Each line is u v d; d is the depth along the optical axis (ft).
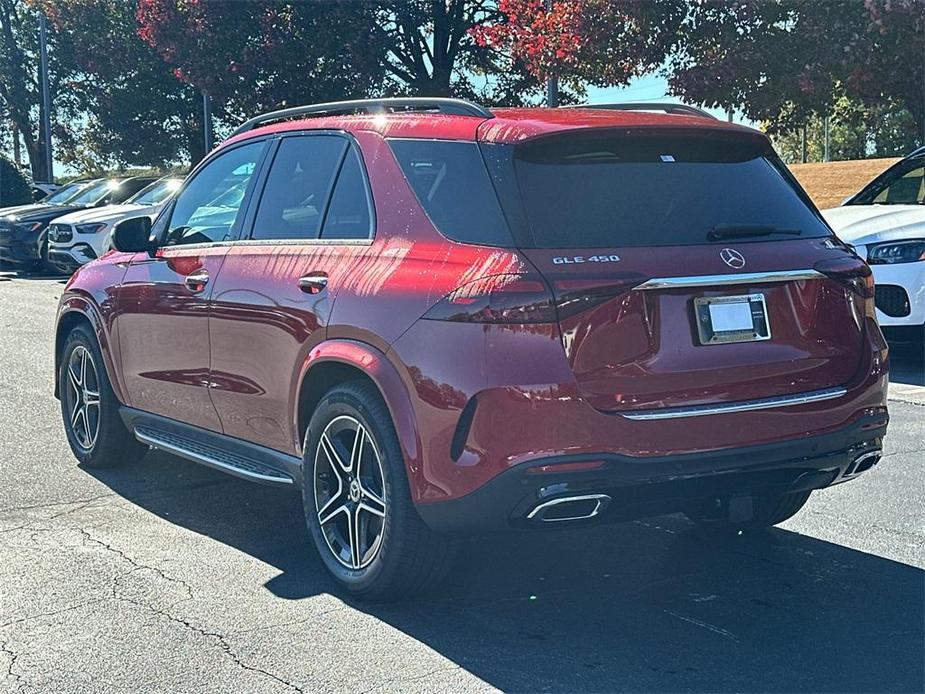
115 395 20.66
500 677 12.29
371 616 14.12
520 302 12.64
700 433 13.14
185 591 14.99
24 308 47.85
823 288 14.29
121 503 19.26
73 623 13.84
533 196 13.48
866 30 44.47
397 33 86.22
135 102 117.91
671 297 13.23
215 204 18.34
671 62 50.70
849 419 14.26
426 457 13.20
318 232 15.87
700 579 15.47
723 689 12.00
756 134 15.23
